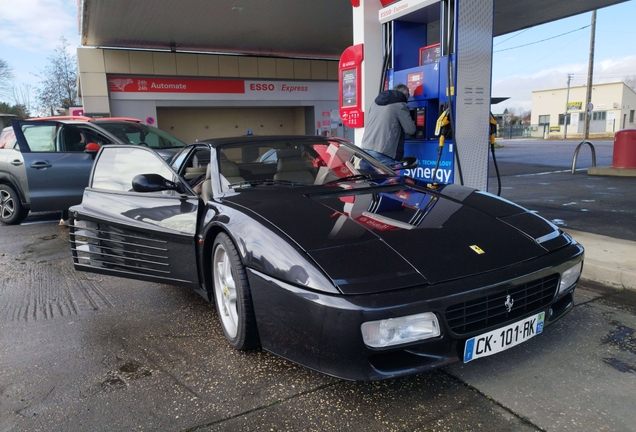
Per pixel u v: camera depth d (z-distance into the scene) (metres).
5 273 4.56
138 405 2.17
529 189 8.28
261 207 2.63
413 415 2.02
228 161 3.33
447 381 2.29
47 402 2.23
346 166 3.46
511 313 2.16
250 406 2.14
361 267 2.02
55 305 3.61
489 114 5.17
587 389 2.17
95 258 3.71
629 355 2.47
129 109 13.84
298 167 3.38
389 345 1.89
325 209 2.56
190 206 3.06
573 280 2.44
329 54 15.68
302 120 17.16
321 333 1.95
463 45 4.82
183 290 3.86
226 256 2.66
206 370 2.48
